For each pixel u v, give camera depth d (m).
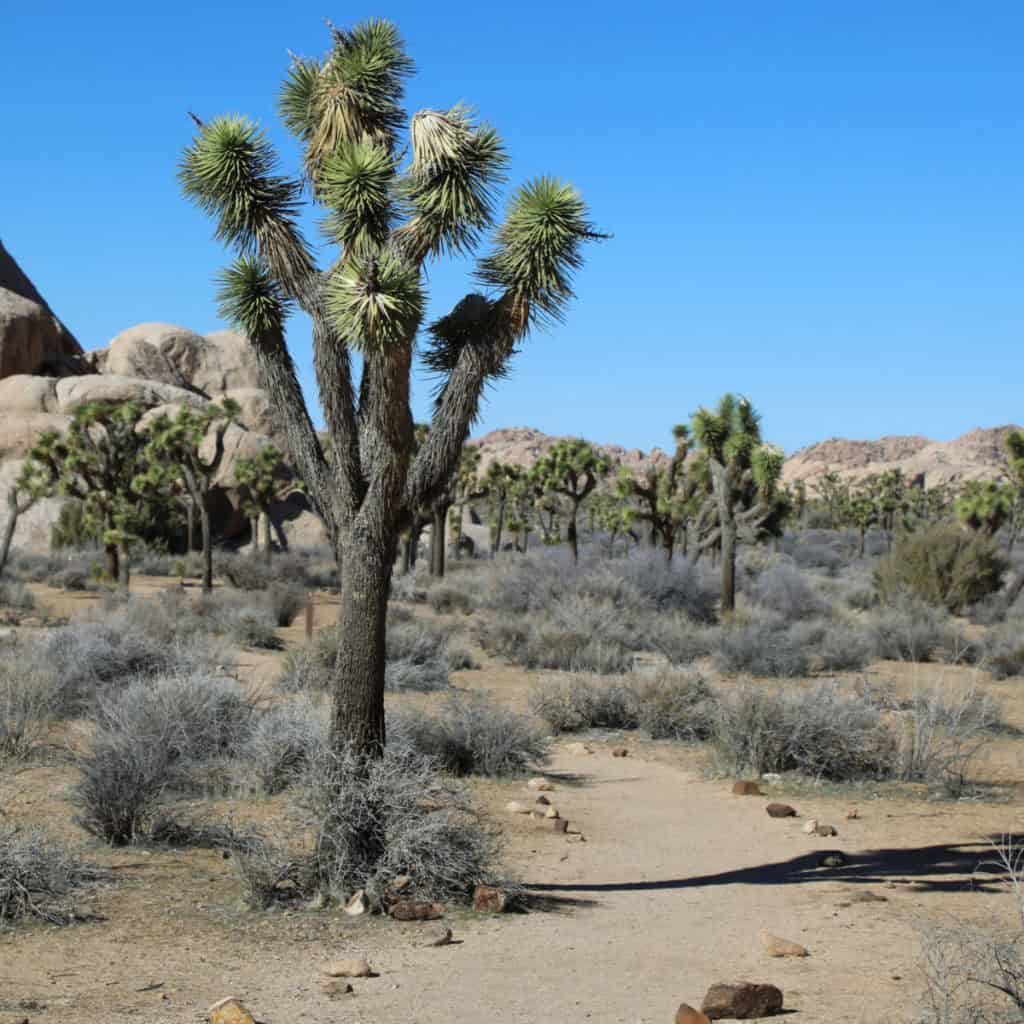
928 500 97.56
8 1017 5.16
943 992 4.71
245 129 7.54
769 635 23.14
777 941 6.37
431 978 5.93
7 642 19.72
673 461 36.97
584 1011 5.34
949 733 14.41
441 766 11.74
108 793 9.11
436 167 7.37
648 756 14.24
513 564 41.78
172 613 27.45
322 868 7.56
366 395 7.73
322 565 52.22
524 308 7.50
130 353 70.25
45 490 40.22
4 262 74.50
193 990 5.71
